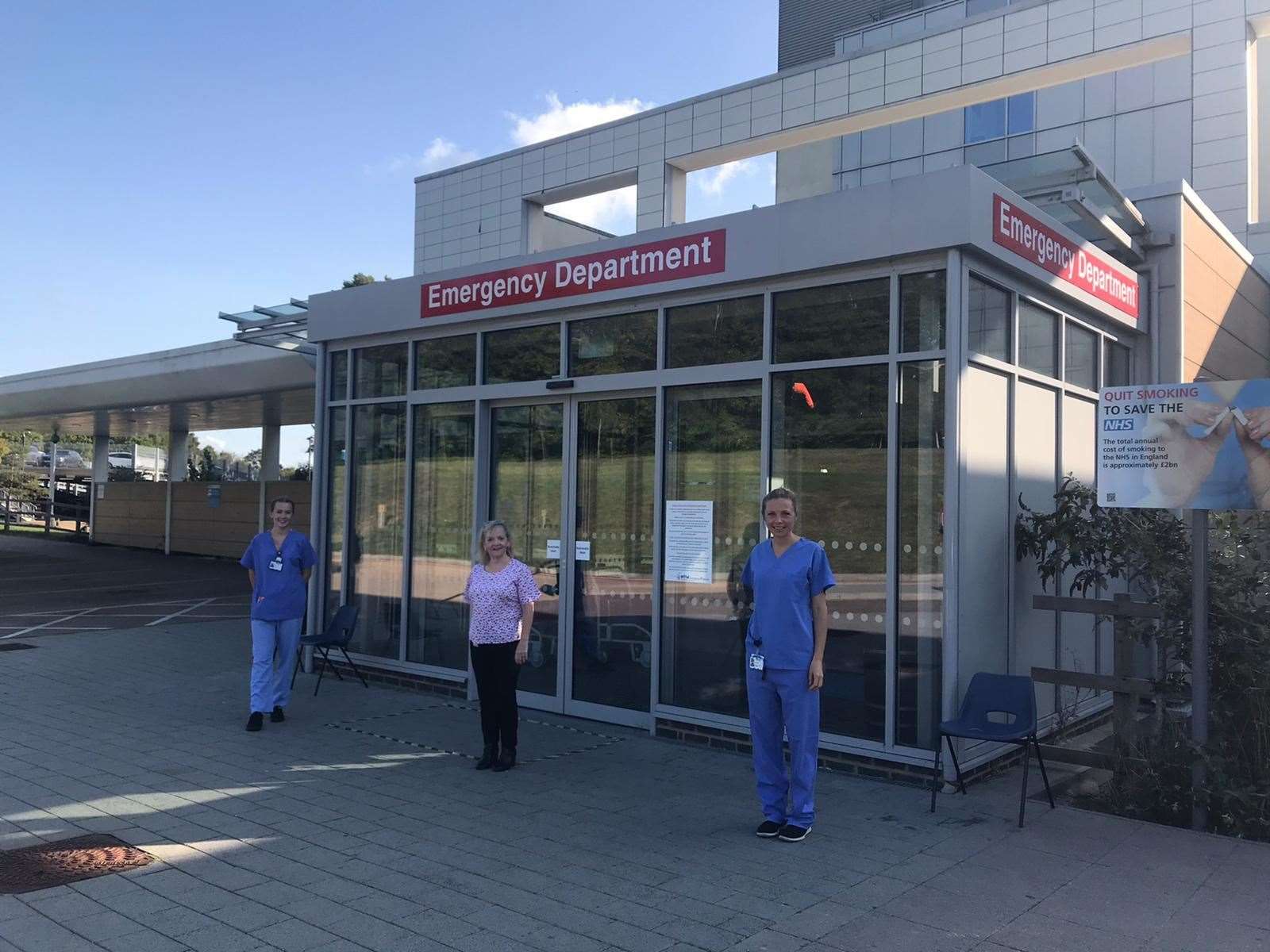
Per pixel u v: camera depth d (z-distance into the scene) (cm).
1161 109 1967
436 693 912
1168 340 882
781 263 687
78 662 1080
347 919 416
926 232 623
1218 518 630
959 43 1816
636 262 770
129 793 597
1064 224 850
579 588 824
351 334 991
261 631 771
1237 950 394
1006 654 675
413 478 951
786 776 536
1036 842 523
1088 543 641
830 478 676
